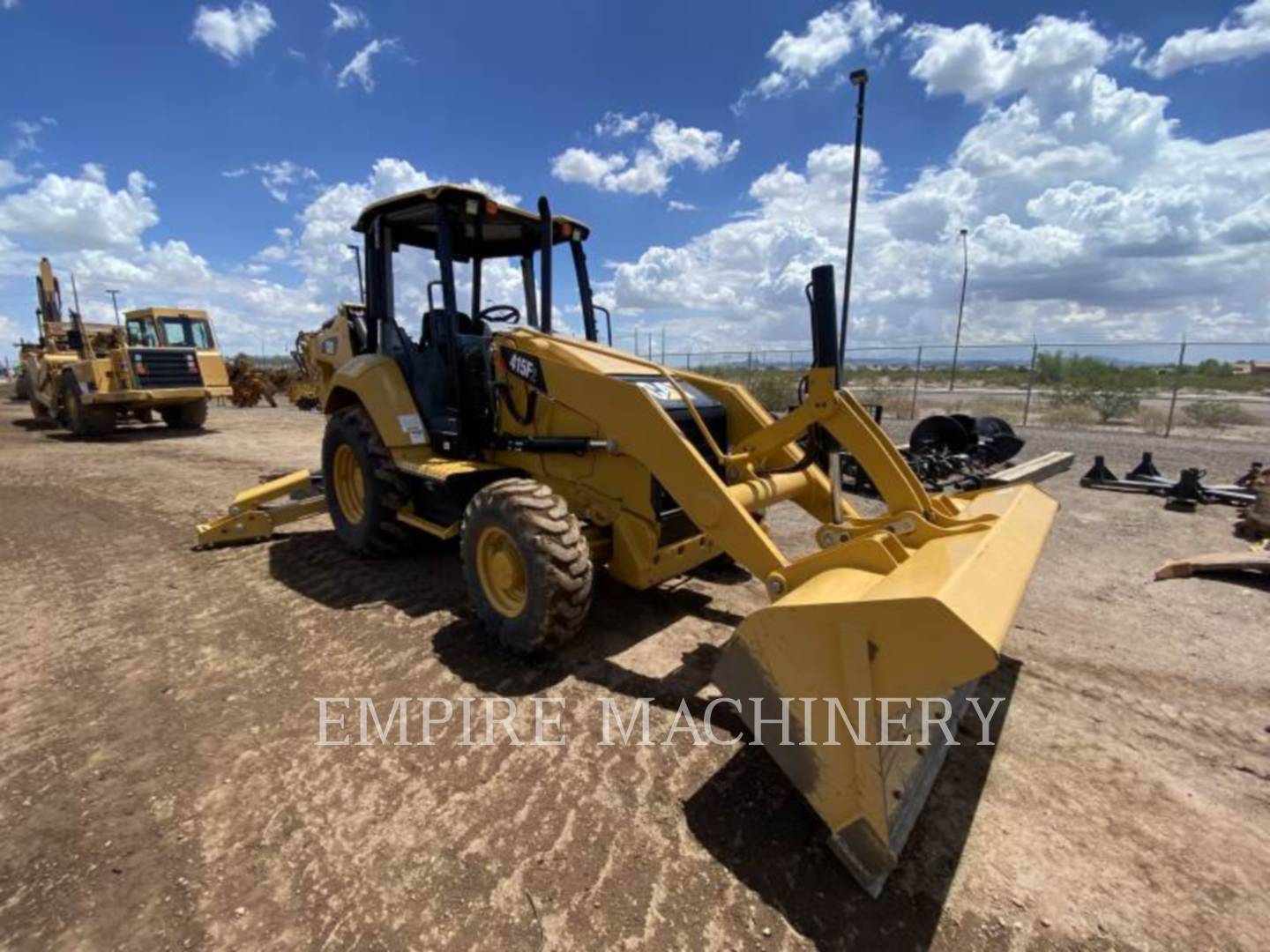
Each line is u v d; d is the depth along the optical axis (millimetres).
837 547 2662
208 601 4473
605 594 4512
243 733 2938
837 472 3348
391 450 4566
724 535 3092
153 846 2273
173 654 3699
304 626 4062
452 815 2412
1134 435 13430
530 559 3309
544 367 3830
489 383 4254
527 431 4039
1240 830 2355
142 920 1979
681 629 3977
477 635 3914
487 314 5293
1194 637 3879
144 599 4535
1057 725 2984
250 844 2281
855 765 2051
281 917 1987
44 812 2445
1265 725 2994
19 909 2023
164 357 13930
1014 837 2314
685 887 2096
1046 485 8383
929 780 2416
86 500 7613
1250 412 17719
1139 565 5199
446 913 1993
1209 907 2027
